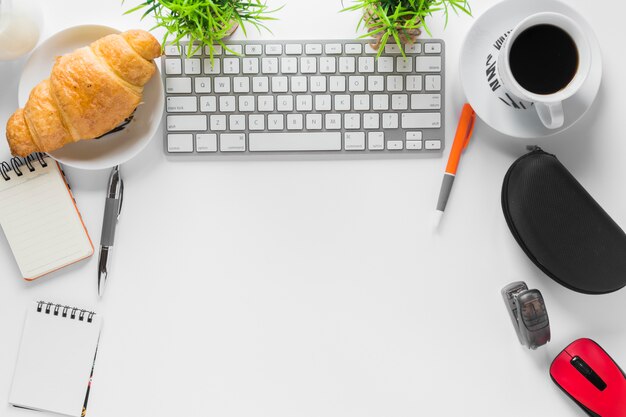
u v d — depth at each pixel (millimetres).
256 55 732
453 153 754
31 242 741
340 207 774
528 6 712
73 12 749
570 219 730
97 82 643
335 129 746
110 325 771
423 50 737
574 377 747
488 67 725
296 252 775
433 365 782
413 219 775
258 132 743
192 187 768
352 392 779
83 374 762
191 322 774
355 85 738
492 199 776
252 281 775
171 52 727
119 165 758
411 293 778
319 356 777
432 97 743
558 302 782
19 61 749
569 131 774
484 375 784
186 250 772
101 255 753
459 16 754
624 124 771
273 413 776
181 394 775
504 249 778
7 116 747
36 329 760
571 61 671
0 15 660
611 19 766
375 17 690
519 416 782
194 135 743
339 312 777
